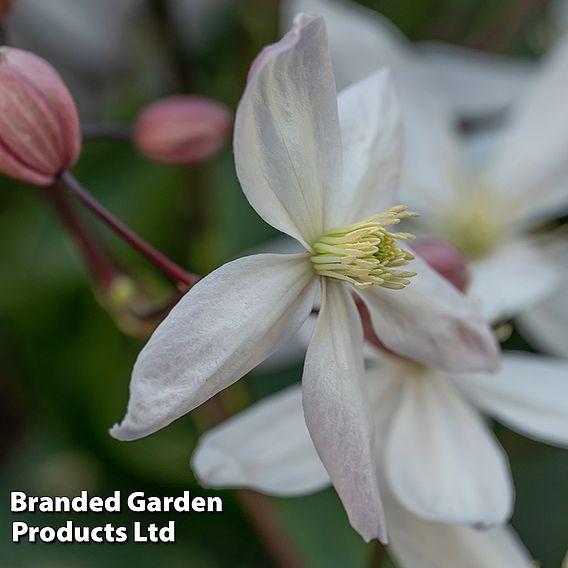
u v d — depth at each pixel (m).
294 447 0.27
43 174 0.26
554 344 0.32
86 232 0.29
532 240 0.33
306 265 0.25
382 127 0.26
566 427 0.28
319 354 0.25
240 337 0.24
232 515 0.33
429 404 0.28
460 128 0.35
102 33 0.36
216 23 0.36
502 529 0.28
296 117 0.25
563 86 0.33
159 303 0.29
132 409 0.23
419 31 0.36
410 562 0.28
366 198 0.26
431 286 0.26
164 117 0.29
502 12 0.36
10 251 0.34
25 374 0.34
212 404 0.30
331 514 0.32
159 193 0.34
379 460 0.28
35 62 0.26
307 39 0.24
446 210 0.33
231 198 0.33
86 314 0.33
